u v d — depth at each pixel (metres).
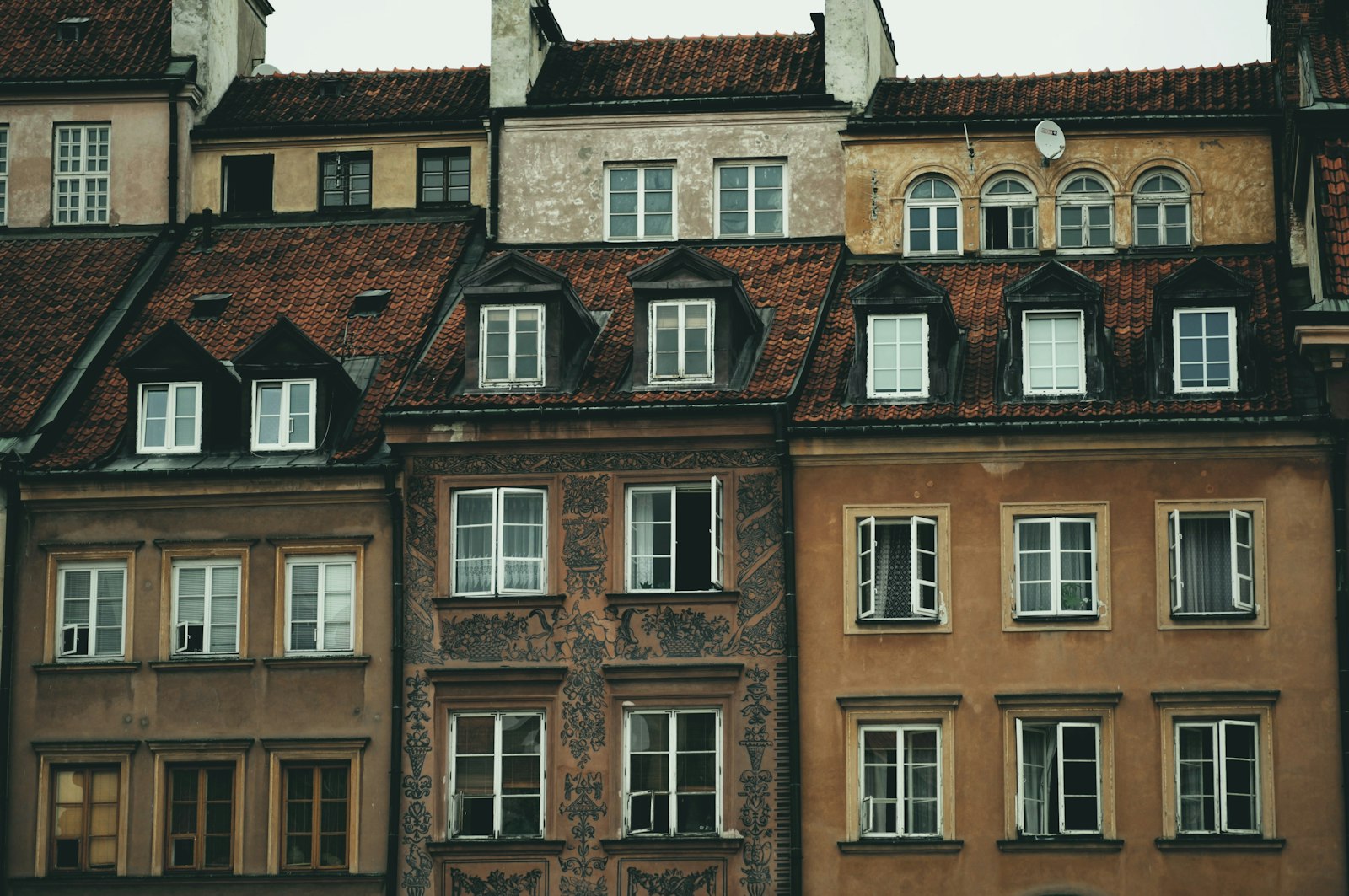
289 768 44.50
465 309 47.12
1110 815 42.31
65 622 45.47
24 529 45.69
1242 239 48.91
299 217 52.69
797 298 47.59
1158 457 43.31
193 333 48.53
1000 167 49.88
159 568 45.34
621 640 43.84
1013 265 48.59
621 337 46.66
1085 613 43.03
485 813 43.78
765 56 53.16
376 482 44.97
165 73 53.25
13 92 53.38
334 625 44.91
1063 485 43.50
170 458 45.94
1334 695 42.16
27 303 49.88
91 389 47.47
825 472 44.00
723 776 43.16
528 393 45.28
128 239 52.22
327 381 46.00
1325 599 42.50
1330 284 43.22
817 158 50.91
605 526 44.41
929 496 43.72
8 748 44.91
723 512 44.09
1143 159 49.44
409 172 52.75
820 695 43.19
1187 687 42.50
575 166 51.56
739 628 43.62
